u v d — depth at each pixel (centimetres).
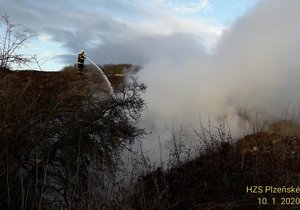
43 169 601
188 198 575
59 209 596
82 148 619
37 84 631
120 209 528
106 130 645
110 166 595
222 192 574
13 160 574
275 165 591
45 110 606
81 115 629
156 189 572
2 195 563
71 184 595
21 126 576
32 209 559
